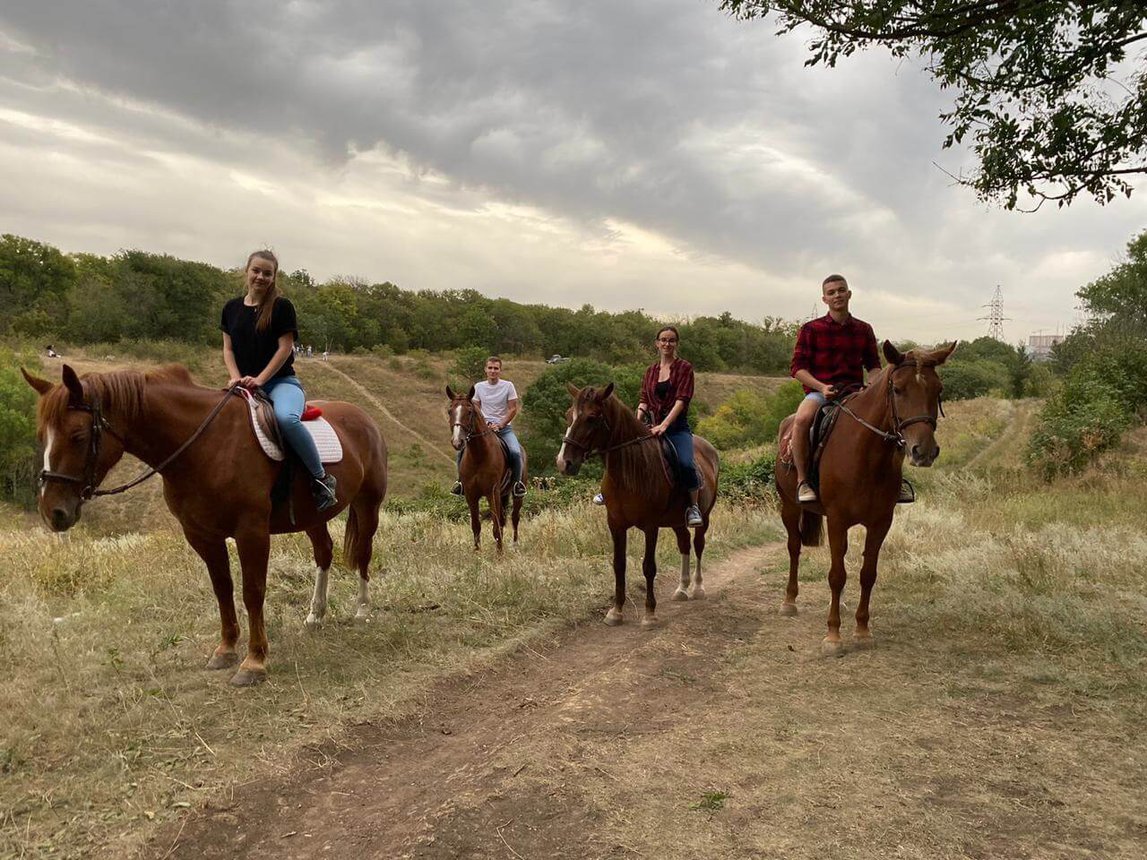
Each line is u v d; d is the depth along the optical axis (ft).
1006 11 18.07
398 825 10.44
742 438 188.65
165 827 10.23
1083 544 28.12
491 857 9.50
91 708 13.62
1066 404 73.97
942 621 19.93
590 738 12.95
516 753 12.27
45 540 27.71
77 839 9.84
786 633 20.16
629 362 342.03
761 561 33.60
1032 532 33.83
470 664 17.28
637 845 9.71
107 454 13.97
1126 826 10.05
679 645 18.90
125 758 11.89
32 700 13.58
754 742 12.81
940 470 71.41
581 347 365.61
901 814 10.39
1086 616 18.74
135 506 105.29
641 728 13.50
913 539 33.12
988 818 10.30
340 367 224.74
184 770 11.70
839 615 20.01
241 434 15.44
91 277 251.39
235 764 11.93
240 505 15.30
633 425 21.06
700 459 25.14
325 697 14.70
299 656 16.85
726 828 10.09
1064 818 10.27
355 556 20.57
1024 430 115.65
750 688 15.65
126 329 224.53
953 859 9.36
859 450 17.74
